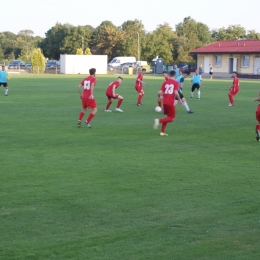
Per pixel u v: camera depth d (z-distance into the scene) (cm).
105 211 782
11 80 5216
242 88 4331
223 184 955
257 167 1110
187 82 5228
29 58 11262
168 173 1041
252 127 1767
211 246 646
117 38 10656
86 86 1655
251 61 6831
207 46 7731
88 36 11262
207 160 1180
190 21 11488
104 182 957
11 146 1317
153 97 3117
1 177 983
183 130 1672
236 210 795
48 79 5547
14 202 820
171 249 635
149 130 1652
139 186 932
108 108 2241
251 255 619
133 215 765
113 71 8381
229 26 10281
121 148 1313
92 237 672
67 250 627
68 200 835
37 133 1550
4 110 2223
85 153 1238
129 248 636
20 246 639
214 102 2839
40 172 1030
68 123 1795
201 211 788
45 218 745
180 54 9569
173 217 758
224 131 1661
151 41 9875
